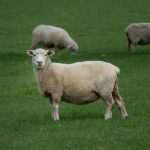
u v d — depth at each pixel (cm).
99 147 2102
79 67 2567
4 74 4162
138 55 5072
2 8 8512
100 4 8656
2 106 3069
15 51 5606
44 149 2100
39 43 5372
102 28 6994
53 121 2561
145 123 2470
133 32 5269
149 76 3997
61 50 5694
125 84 3716
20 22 7544
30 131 2406
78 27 7131
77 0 9088
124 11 8019
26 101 3203
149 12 7875
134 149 2070
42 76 2556
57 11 8250
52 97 2575
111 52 5338
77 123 2489
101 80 2527
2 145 2189
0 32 6900
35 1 9075
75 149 2084
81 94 2553
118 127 2403
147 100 3128
